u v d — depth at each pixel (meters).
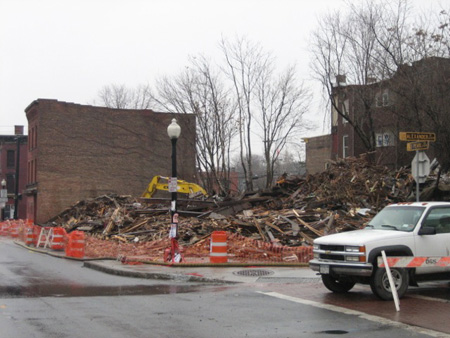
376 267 10.95
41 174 52.28
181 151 58.41
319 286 13.16
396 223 11.91
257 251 18.78
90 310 10.16
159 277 15.34
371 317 9.45
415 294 12.00
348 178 28.55
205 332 8.30
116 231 30.20
